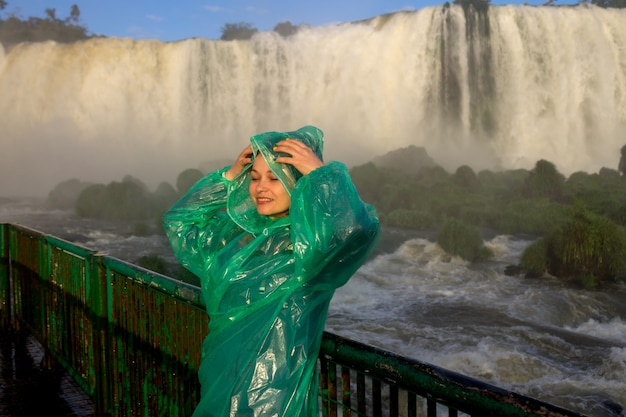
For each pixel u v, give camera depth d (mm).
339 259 1653
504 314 9773
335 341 1761
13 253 5277
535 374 7199
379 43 34906
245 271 1725
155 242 16188
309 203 1624
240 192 1983
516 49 33812
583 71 33750
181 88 34125
